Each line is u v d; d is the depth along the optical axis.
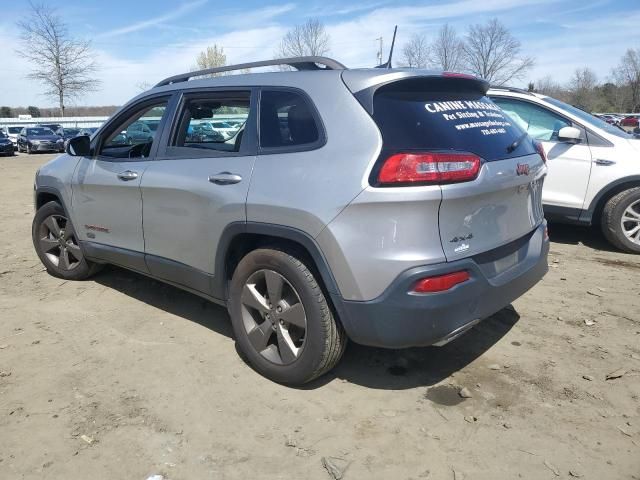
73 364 3.46
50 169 4.83
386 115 2.78
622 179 5.74
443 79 3.03
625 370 3.33
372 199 2.62
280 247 3.07
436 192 2.59
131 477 2.47
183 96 3.74
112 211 4.15
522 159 3.16
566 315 4.17
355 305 2.75
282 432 2.78
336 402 3.04
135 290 4.76
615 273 5.20
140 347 3.69
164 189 3.62
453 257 2.70
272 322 3.17
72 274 4.92
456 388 3.17
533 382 3.22
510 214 3.09
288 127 3.07
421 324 2.66
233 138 3.37
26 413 2.93
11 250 6.19
